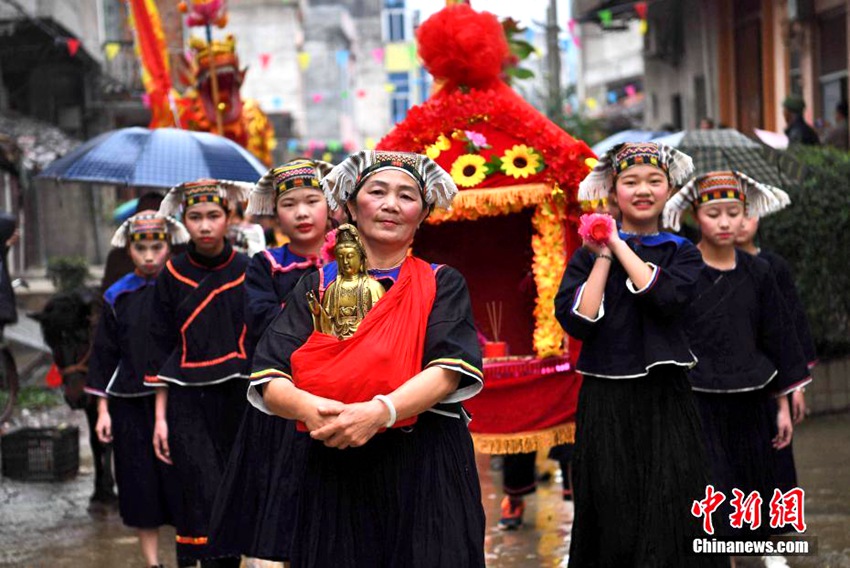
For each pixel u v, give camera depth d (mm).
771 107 24547
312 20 72812
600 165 7039
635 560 6605
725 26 26688
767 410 7914
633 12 27719
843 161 13977
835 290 13680
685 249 6727
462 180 8766
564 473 10203
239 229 10391
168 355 8133
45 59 34312
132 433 8445
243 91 59438
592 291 6582
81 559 9305
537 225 8852
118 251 10812
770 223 13406
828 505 9562
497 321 9562
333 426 4695
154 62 17047
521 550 8852
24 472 12352
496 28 8984
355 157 5281
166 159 11594
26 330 20703
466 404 8656
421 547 4969
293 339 5098
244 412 7699
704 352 7742
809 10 22297
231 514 7164
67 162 11742
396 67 80875
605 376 6664
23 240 32344
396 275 5184
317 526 5070
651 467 6582
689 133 12219
